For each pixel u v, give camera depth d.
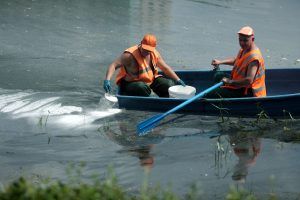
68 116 21.81
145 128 20.38
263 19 40.34
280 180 16.64
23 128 20.58
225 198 15.11
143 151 18.92
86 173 16.81
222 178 16.73
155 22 37.84
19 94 23.81
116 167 17.39
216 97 22.70
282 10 43.47
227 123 21.70
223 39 34.72
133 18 38.66
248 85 22.16
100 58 29.75
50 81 25.70
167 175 16.88
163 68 23.58
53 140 19.62
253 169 17.55
